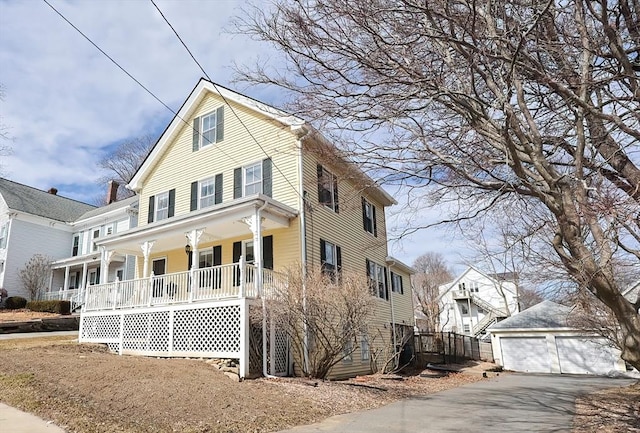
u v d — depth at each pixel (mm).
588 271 5074
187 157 17562
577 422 7711
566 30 5340
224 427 6824
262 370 11289
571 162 6047
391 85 5547
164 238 14695
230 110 16531
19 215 26641
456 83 5914
